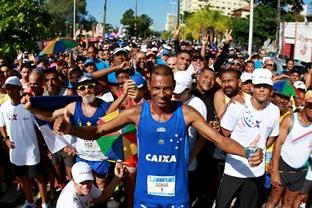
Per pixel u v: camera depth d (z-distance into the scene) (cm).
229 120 488
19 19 909
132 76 585
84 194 468
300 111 538
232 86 579
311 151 555
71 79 716
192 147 517
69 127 375
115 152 525
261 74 467
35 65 1041
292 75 1003
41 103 442
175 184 375
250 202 491
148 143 371
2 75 805
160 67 361
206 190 606
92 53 1296
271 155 575
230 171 488
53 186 674
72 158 620
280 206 609
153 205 379
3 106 598
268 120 480
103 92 648
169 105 367
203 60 862
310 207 646
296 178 555
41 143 613
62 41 1119
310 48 2295
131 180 534
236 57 1356
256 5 4441
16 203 661
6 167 707
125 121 377
